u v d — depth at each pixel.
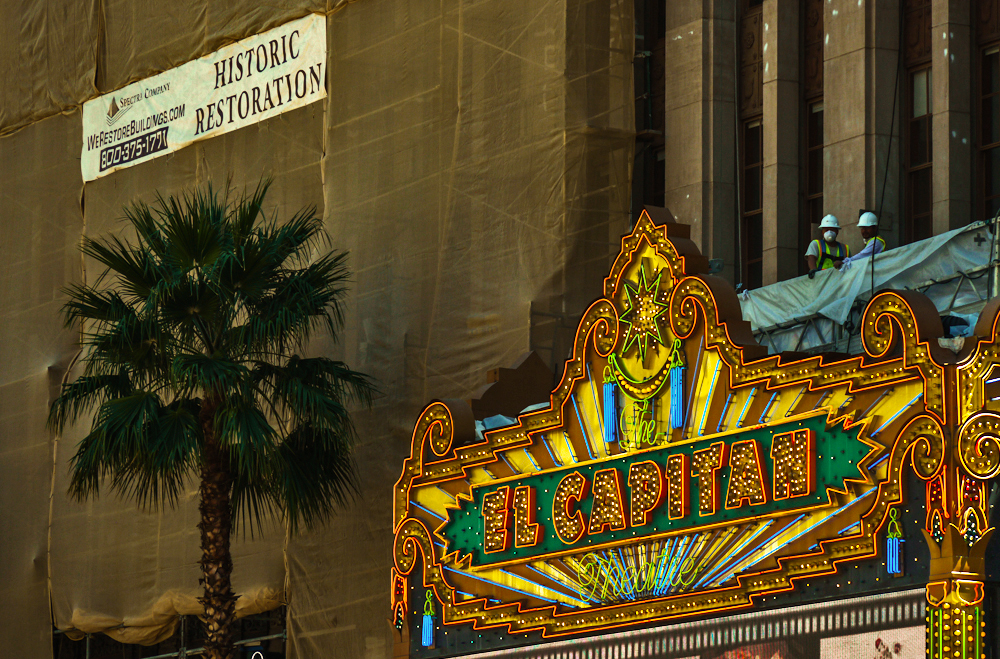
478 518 28.58
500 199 33.62
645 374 26.45
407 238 35.34
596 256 32.59
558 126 32.69
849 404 23.50
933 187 29.86
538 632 27.39
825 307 28.20
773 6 32.69
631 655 26.16
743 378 25.06
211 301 32.12
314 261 37.09
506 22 34.16
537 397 30.55
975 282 26.33
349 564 34.84
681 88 33.66
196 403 33.09
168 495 39.41
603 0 33.41
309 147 38.03
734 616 24.78
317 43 38.12
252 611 36.75
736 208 33.00
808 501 23.75
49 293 44.50
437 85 35.34
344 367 34.16
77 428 42.56
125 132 43.00
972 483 21.66
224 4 40.47
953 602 21.53
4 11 47.31
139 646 44.41
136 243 42.09
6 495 44.22
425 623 29.06
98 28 44.16
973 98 30.05
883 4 31.02
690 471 25.47
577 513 26.98
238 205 39.47
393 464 34.50
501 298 33.22
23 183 45.91
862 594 23.02
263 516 36.78
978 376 21.81
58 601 42.00
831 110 31.28
